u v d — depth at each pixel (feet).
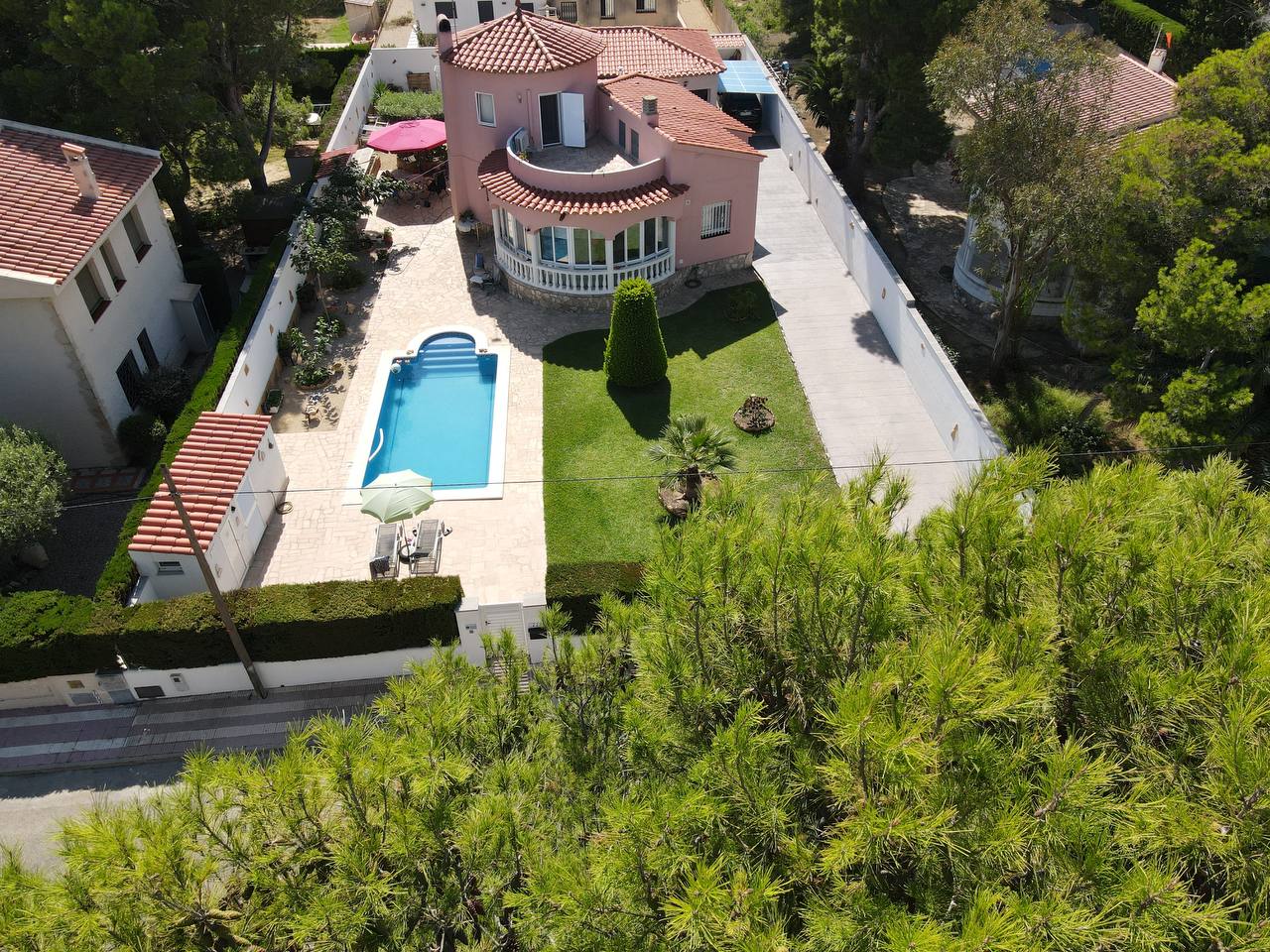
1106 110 92.89
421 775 31.48
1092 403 85.76
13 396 80.28
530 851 29.68
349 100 135.85
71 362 78.89
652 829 26.00
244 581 73.36
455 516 78.89
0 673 63.62
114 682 65.41
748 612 32.50
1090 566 30.55
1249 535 32.86
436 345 99.25
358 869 29.43
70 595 72.08
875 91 116.57
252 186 122.93
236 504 71.82
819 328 100.27
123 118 95.40
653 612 35.01
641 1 169.07
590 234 100.63
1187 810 23.63
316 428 88.12
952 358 94.07
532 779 32.81
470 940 29.55
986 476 34.94
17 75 93.20
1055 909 21.67
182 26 103.81
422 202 126.31
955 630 28.30
